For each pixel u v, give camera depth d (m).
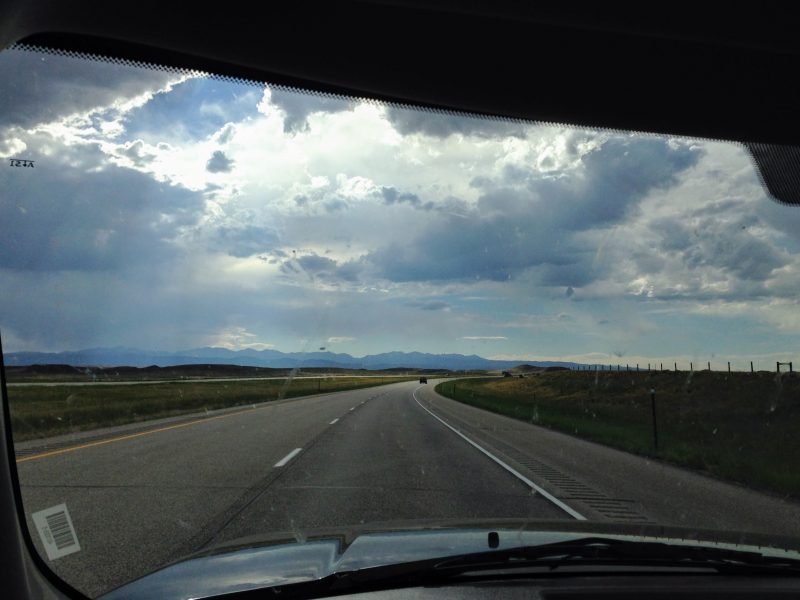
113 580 4.68
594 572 3.20
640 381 54.12
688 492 9.45
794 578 3.17
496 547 3.34
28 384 46.62
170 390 45.91
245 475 9.89
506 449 14.66
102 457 11.80
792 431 20.42
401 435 17.12
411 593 2.90
